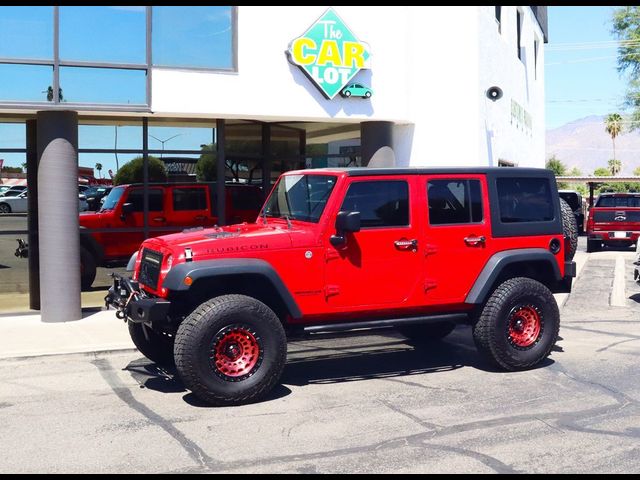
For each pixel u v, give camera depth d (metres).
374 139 13.76
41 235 11.05
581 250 25.59
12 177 11.77
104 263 12.15
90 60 11.12
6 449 5.79
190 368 6.73
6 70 10.66
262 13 12.34
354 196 7.46
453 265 7.86
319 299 7.32
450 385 7.61
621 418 6.40
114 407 6.96
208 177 12.91
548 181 8.43
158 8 11.61
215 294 7.34
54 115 10.94
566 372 8.09
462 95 14.78
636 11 41.69
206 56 12.04
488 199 8.05
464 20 14.73
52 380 8.04
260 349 6.97
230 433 6.11
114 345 9.44
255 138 13.80
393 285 7.61
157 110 11.68
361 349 9.49
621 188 81.94
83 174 11.97
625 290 15.07
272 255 7.11
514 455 5.49
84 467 5.37
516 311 8.05
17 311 11.81
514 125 19.83
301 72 12.73
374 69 13.42
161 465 5.39
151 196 12.47
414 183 7.71
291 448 5.72
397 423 6.32
